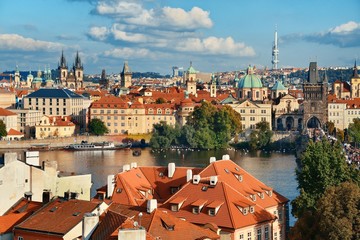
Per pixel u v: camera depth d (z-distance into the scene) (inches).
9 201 6186.0
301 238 5664.4
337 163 6830.7
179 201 6092.5
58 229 4852.4
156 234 4576.8
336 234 5177.2
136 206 5457.7
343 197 5369.1
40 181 6456.7
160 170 7317.9
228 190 6146.7
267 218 6200.8
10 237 5147.6
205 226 5590.6
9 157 6205.7
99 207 5108.3
